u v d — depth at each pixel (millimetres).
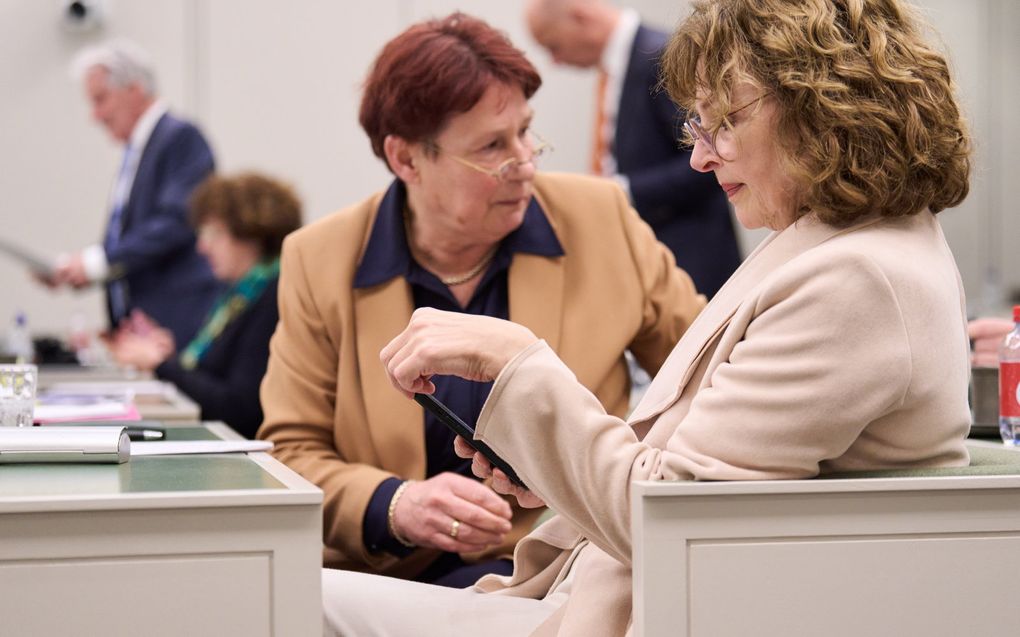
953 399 1251
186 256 5738
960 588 1222
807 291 1186
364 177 6797
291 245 2092
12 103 6500
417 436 1964
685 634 1179
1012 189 7203
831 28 1236
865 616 1205
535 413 1255
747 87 1253
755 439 1188
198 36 6660
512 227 2000
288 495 1164
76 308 6480
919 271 1217
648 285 2059
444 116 1934
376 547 1880
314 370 2043
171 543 1146
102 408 2277
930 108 1237
